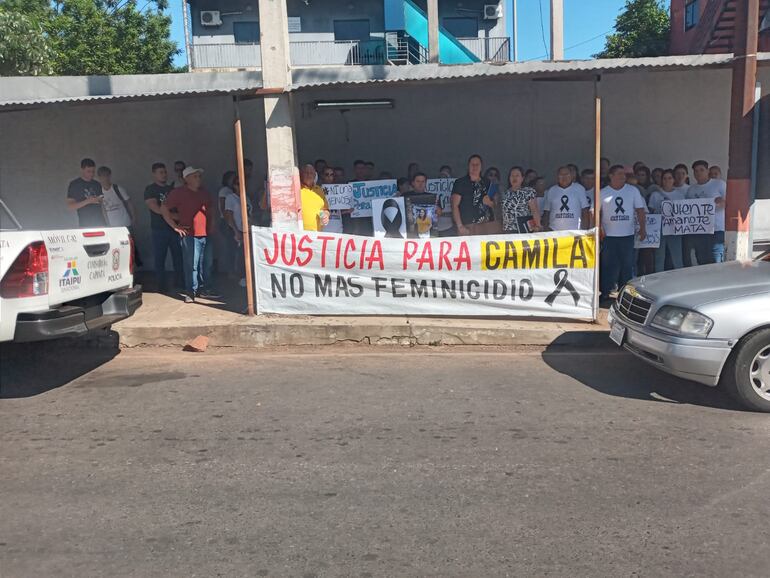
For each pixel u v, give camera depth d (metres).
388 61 28.28
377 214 8.70
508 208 8.91
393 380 6.27
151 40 28.34
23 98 7.68
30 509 3.83
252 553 3.38
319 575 3.18
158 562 3.30
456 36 29.42
